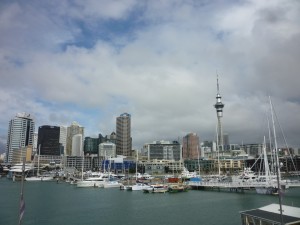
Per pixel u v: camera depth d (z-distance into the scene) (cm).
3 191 17350
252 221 5141
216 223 7725
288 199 11550
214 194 14175
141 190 17050
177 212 9494
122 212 9675
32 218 8812
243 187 14212
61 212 9762
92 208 10550
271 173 15450
